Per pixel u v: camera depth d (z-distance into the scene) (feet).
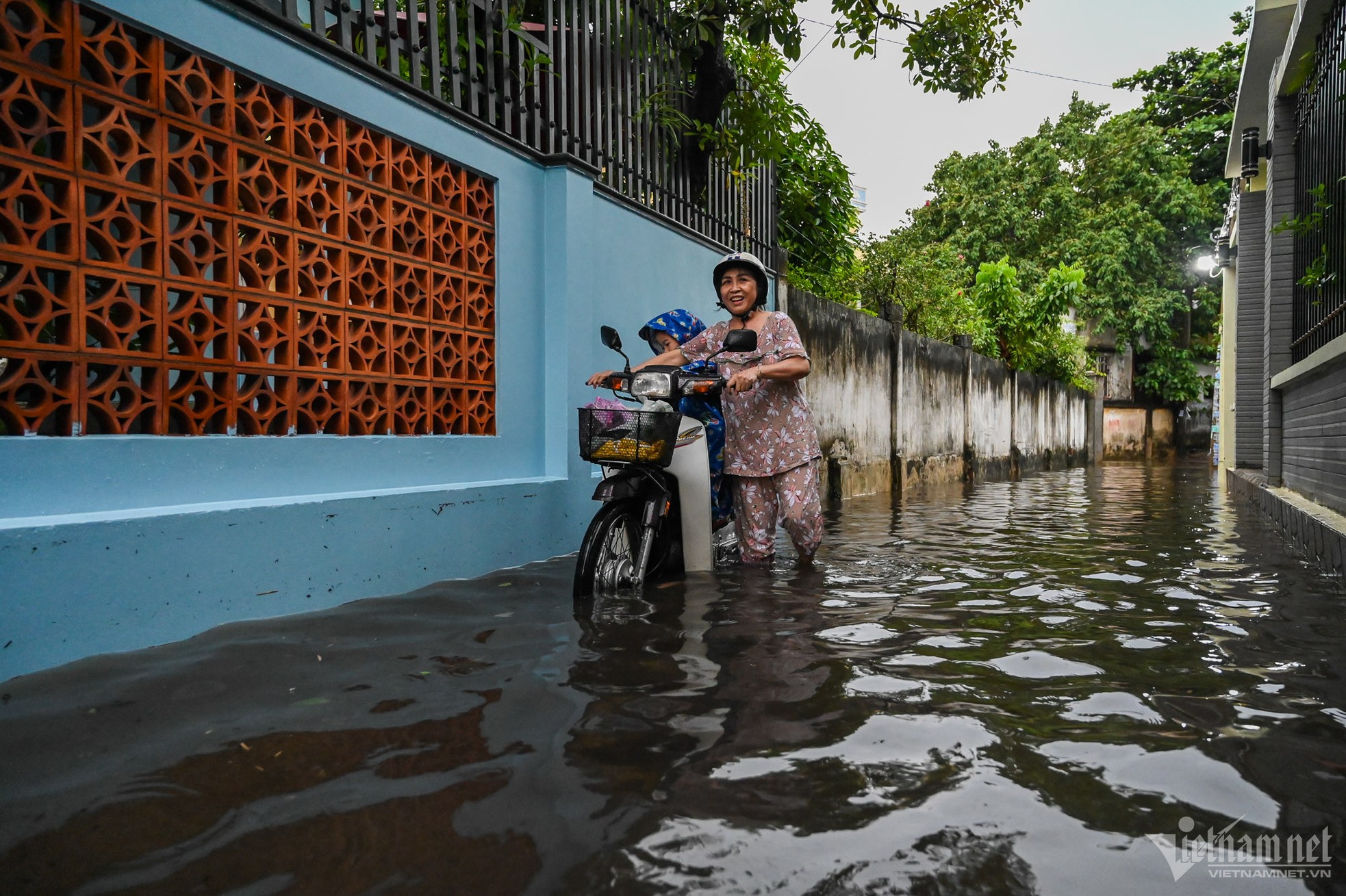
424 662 9.02
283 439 11.78
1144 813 5.64
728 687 8.23
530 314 17.04
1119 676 8.75
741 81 25.18
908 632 10.54
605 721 7.26
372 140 13.55
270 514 10.84
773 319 14.73
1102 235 91.45
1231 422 49.24
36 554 8.41
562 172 17.21
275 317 11.98
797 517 14.71
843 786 6.00
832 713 7.50
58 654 8.62
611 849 5.08
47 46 10.05
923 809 5.66
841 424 31.37
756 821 5.45
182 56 10.69
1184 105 100.78
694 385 13.71
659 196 21.83
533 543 15.94
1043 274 89.97
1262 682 8.59
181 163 10.57
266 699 7.79
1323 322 19.54
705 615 11.30
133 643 9.29
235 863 4.92
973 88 21.83
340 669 8.71
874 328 34.47
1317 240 21.79
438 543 13.61
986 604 12.37
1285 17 26.55
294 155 12.03
